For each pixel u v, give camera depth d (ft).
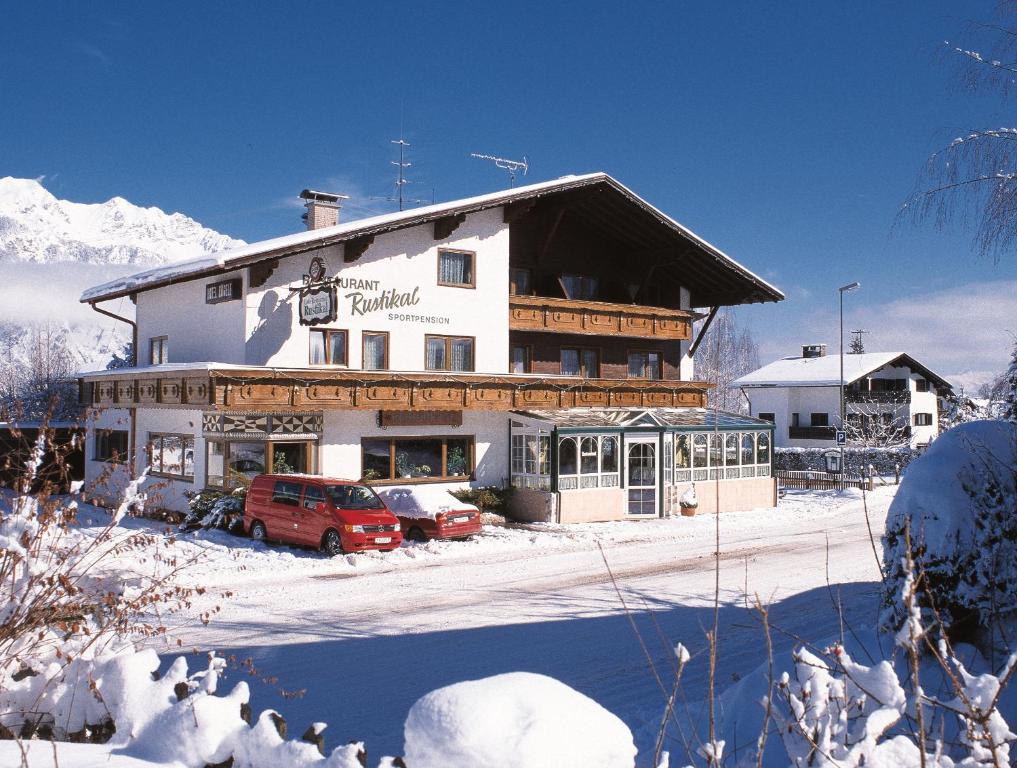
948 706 12.89
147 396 81.51
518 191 90.58
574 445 88.84
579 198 95.71
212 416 75.82
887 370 204.13
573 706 12.10
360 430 81.00
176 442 82.02
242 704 15.40
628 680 33.35
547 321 96.12
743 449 103.14
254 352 76.79
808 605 47.29
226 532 71.92
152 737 15.29
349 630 41.73
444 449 87.35
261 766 13.91
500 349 92.58
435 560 63.46
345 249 81.30
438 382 82.74
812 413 200.75
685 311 107.86
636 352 109.50
